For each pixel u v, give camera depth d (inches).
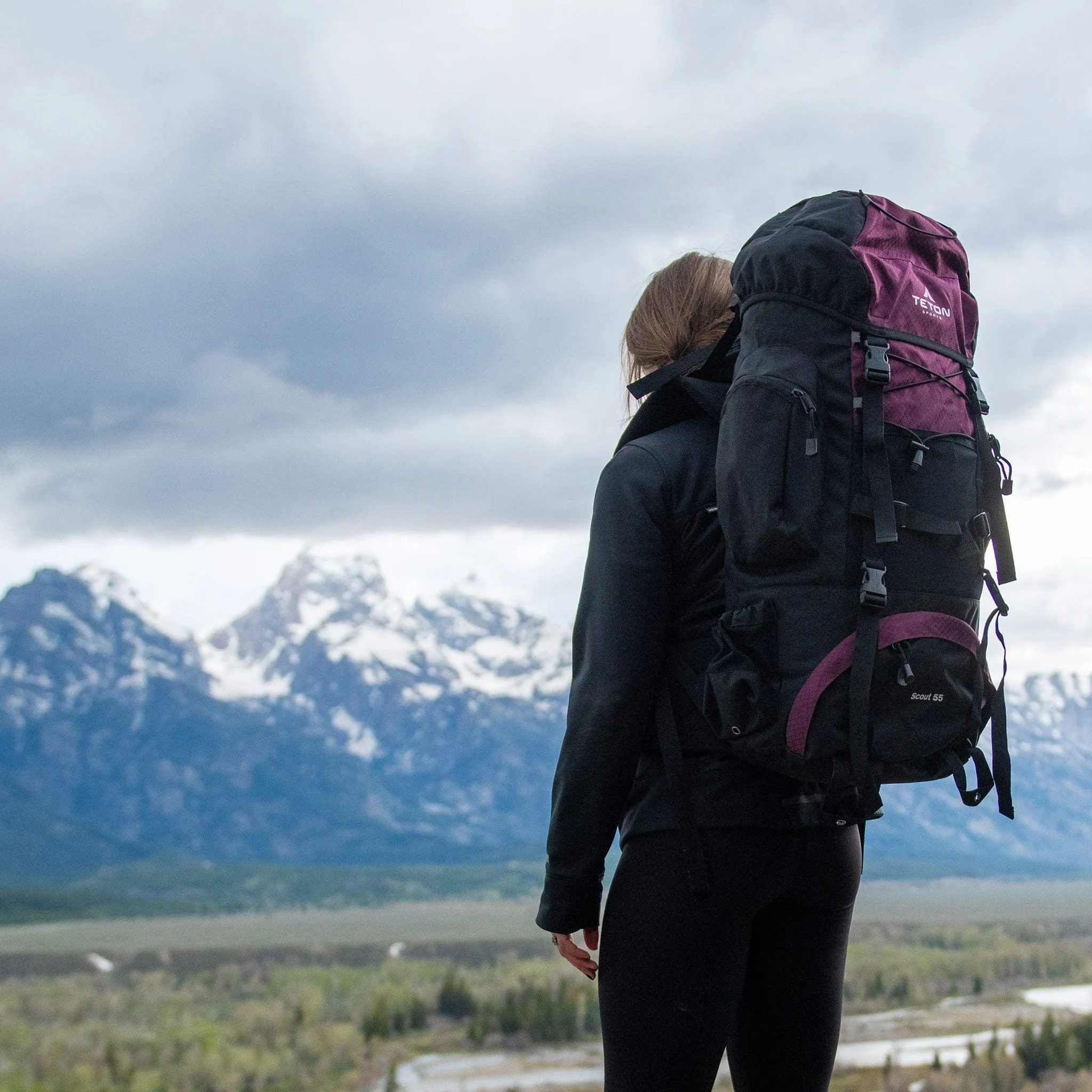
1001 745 63.6
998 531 66.8
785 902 69.9
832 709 59.9
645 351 81.4
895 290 63.9
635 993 66.9
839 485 61.2
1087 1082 1411.2
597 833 66.7
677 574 67.7
